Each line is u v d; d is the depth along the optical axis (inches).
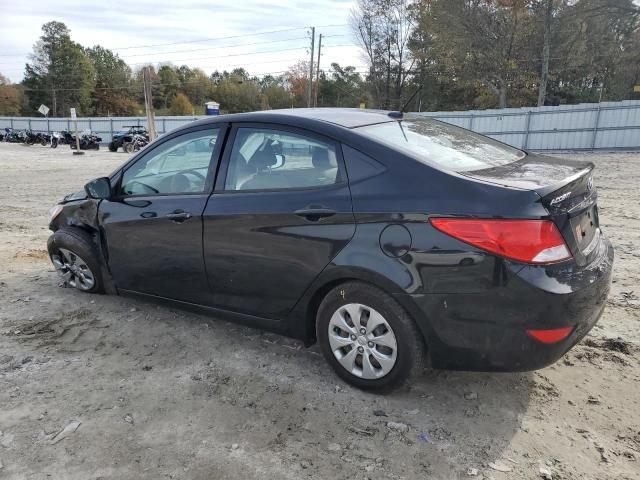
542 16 1550.2
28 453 101.7
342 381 126.0
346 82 2923.2
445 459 99.7
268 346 145.9
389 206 108.5
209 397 120.8
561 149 1047.6
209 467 97.7
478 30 1637.6
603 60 1648.6
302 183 123.1
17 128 2160.4
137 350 144.1
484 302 100.9
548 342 99.7
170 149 150.3
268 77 3895.2
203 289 142.1
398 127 133.3
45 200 448.1
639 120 956.0
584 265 106.0
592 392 121.6
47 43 3452.3
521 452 101.6
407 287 106.3
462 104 2097.7
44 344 147.5
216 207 134.0
